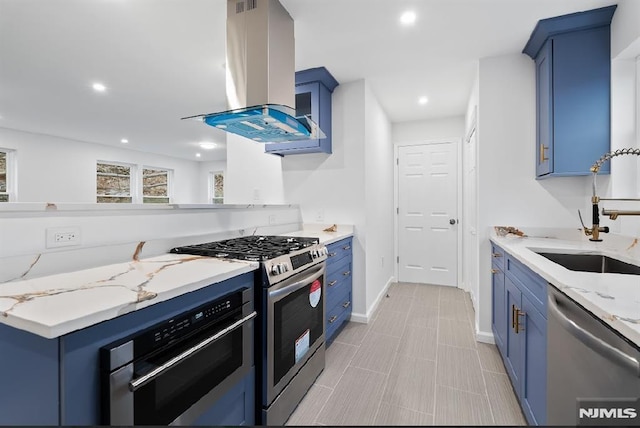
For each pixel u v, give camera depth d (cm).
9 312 76
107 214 140
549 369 119
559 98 202
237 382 131
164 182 742
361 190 292
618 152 154
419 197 423
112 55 247
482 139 249
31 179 496
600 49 194
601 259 174
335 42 224
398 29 207
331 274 240
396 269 436
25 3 181
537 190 235
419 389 183
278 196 324
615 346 79
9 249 108
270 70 174
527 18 196
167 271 123
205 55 246
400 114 395
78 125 460
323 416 161
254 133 213
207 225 199
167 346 98
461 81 295
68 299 87
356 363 214
